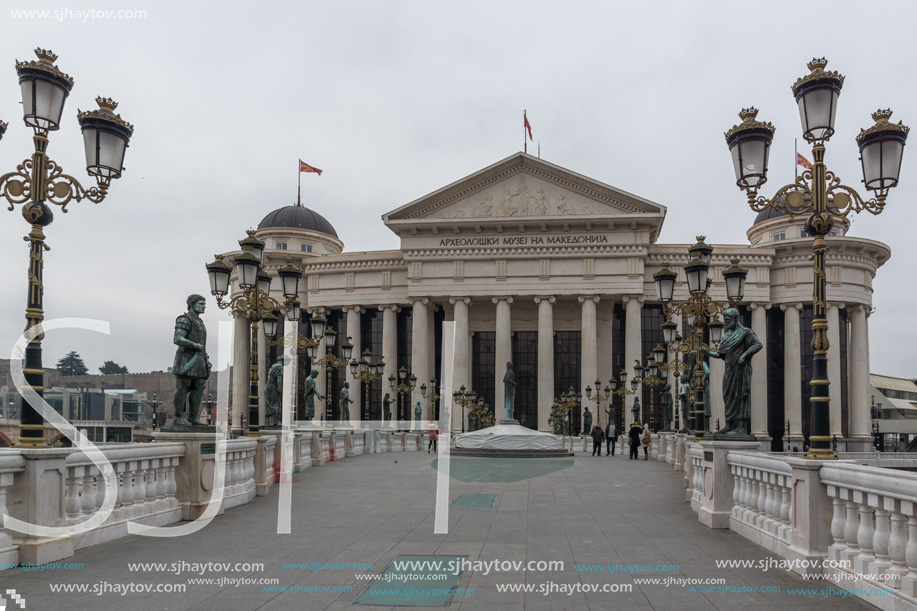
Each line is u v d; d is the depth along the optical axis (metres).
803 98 10.89
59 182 11.05
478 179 74.44
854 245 74.69
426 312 75.38
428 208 75.94
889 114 11.13
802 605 8.27
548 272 73.25
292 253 81.88
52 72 10.60
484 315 78.25
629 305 71.88
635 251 72.19
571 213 73.12
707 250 20.03
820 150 10.78
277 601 8.40
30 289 10.50
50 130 10.87
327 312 82.19
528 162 73.69
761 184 12.25
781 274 75.75
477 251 74.56
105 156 11.67
